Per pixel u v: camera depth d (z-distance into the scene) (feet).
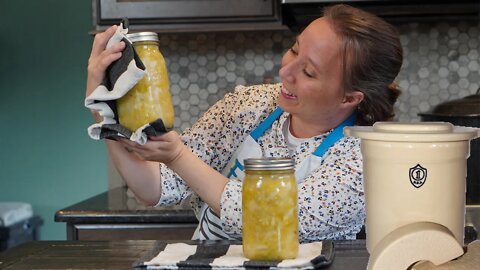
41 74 9.86
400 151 2.68
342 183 4.22
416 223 2.66
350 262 3.51
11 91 9.91
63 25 9.77
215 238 4.71
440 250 2.57
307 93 4.35
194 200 5.02
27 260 3.72
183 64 9.56
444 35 9.23
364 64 4.32
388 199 2.74
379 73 4.41
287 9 8.29
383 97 4.55
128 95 3.55
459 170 2.73
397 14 8.68
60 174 9.92
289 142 4.75
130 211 7.58
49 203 9.96
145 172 4.51
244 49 9.46
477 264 2.58
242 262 3.45
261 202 3.50
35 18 9.80
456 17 8.88
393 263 2.57
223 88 9.53
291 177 3.56
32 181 9.98
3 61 9.87
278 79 9.41
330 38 4.26
